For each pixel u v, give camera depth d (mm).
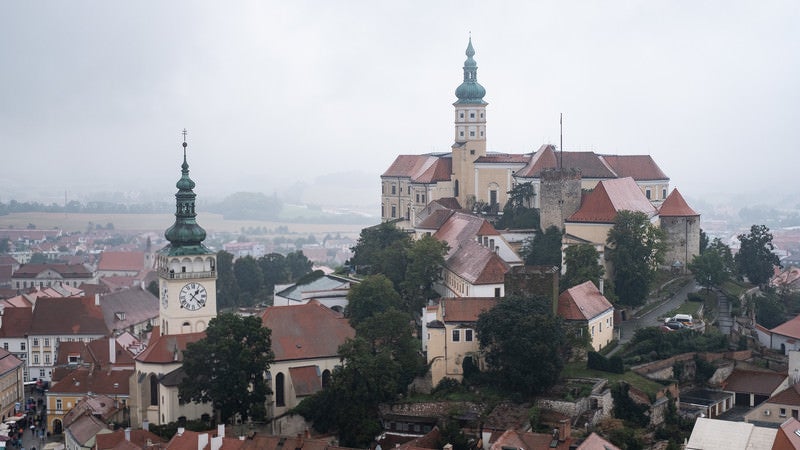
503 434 195250
